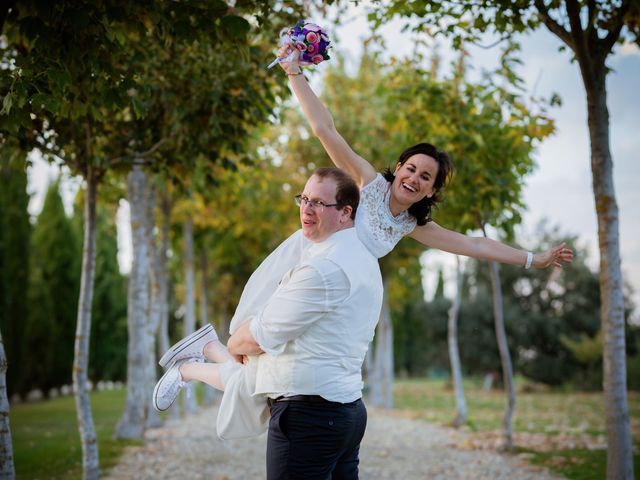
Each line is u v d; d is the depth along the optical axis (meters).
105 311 22.98
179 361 2.97
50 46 3.41
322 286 2.46
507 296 25.67
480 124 7.43
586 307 25.12
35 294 18.12
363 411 2.68
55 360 19.17
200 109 5.50
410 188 2.77
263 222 15.21
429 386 27.19
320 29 2.87
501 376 25.80
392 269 14.99
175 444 8.73
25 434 9.42
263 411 2.69
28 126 3.41
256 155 10.48
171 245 17.31
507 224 7.98
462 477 6.52
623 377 4.77
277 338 2.47
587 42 4.81
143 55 4.98
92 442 5.16
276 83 5.90
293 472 2.50
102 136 5.61
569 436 9.51
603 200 4.82
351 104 12.93
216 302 22.02
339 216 2.64
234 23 3.64
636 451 7.61
